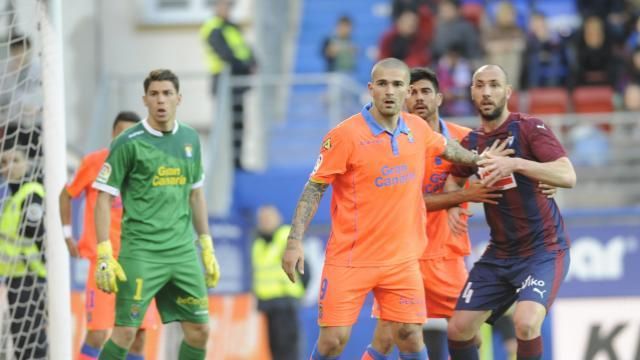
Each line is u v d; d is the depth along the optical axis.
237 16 50.91
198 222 25.38
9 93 28.09
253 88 47.28
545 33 50.28
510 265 23.14
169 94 23.98
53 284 25.16
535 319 22.12
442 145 22.75
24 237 26.94
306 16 59.28
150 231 24.19
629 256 39.91
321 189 22.14
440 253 25.20
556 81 49.50
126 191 24.34
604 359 39.12
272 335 38.31
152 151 24.09
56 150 25.48
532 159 22.95
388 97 21.58
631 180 44.62
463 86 47.50
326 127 48.44
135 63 51.06
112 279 23.66
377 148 21.89
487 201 23.16
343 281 22.14
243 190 44.91
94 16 50.00
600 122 44.41
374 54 55.38
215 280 25.28
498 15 50.41
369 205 21.98
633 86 46.91
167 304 24.89
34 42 26.47
